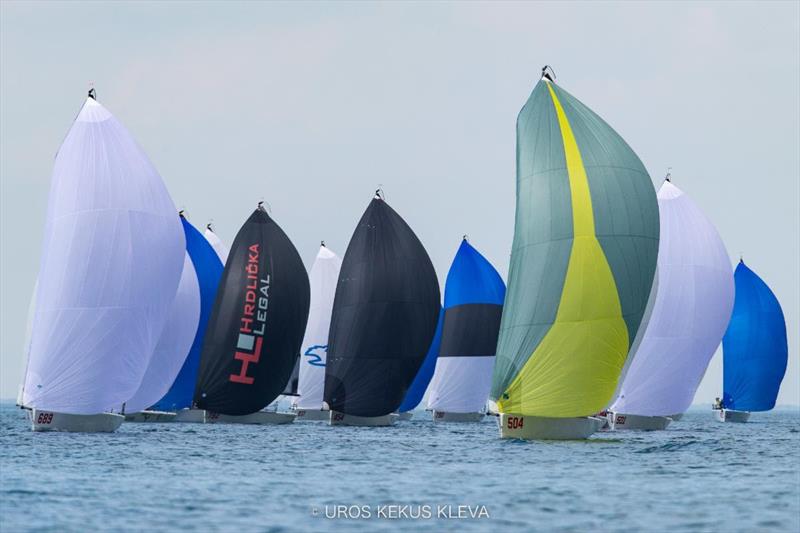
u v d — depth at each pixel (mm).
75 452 155125
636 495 111125
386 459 151500
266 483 121062
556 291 156125
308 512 100375
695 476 128250
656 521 95812
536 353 157250
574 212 156125
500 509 102125
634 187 158250
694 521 95875
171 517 97500
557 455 153500
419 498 109125
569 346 155875
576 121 159375
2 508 101938
